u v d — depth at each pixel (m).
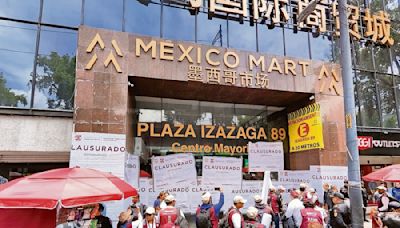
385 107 14.66
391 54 15.39
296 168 13.68
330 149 12.45
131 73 10.66
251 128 14.45
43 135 10.18
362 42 14.84
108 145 9.94
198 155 13.54
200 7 12.62
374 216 6.54
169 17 12.33
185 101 13.91
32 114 10.16
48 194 4.13
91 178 4.83
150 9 12.17
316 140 12.54
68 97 10.60
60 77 10.67
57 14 11.00
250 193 11.81
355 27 14.54
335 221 6.86
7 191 4.19
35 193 4.14
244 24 13.11
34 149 10.02
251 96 13.15
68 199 4.14
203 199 7.61
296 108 14.12
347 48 7.21
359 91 14.29
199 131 13.79
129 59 10.73
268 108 14.93
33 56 10.55
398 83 15.16
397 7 16.12
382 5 15.67
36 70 10.49
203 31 12.58
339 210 6.87
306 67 12.83
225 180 11.59
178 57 11.31
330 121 12.69
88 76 10.20
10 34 10.48
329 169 12.25
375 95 14.59
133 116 12.76
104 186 4.71
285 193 12.38
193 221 10.81
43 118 10.28
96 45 10.48
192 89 12.21
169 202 6.62
